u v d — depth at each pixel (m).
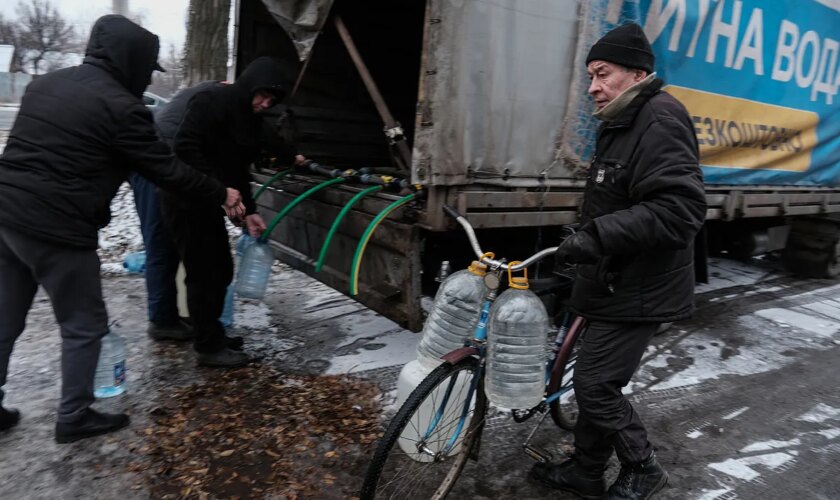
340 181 3.57
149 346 3.75
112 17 2.54
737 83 4.28
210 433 2.79
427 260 3.81
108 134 2.44
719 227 6.13
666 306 2.13
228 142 3.18
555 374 2.52
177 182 2.67
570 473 2.46
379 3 5.41
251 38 4.67
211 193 2.84
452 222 2.94
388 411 3.07
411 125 5.88
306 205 3.88
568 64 3.23
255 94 3.13
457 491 2.51
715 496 2.55
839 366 4.04
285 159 3.94
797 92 4.89
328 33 5.12
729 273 6.52
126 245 5.89
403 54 5.71
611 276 2.10
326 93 5.20
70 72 2.47
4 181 2.35
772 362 4.06
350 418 2.98
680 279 2.14
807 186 5.41
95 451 2.62
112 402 3.03
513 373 2.15
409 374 2.58
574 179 3.44
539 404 2.53
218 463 2.57
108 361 3.07
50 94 2.40
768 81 4.55
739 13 4.09
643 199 1.99
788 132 4.95
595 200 2.18
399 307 3.14
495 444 2.86
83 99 2.39
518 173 3.15
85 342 2.59
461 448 2.38
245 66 4.66
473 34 2.83
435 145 2.80
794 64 4.74
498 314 2.14
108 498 2.33
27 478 2.42
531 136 3.17
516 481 2.59
